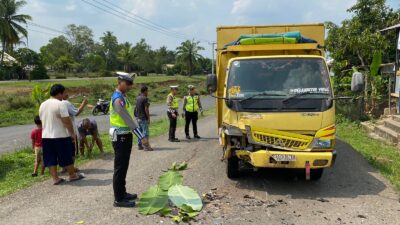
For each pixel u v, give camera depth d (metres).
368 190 7.34
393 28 17.11
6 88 45.00
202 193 7.13
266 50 8.10
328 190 7.35
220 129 8.91
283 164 6.81
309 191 7.29
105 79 70.00
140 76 95.06
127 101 6.37
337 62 20.16
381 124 14.72
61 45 114.44
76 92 43.22
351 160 9.80
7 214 6.18
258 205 6.48
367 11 20.41
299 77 7.46
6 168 9.56
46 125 7.88
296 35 8.05
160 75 103.31
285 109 7.14
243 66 7.70
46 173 9.02
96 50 116.75
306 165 6.77
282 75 7.50
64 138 7.94
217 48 9.58
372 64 16.73
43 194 7.24
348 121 16.86
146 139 11.50
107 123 22.11
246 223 5.68
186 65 102.94
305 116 7.05
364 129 15.18
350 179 8.10
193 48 101.62
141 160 10.13
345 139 12.98
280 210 6.25
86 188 7.59
